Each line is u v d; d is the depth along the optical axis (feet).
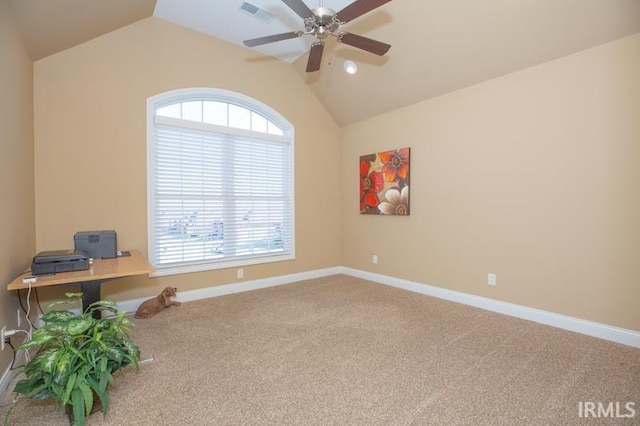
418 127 13.02
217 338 8.65
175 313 10.60
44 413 5.52
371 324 9.66
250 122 13.76
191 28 11.82
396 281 14.10
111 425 5.23
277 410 5.63
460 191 11.66
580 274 8.87
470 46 9.95
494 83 10.55
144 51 10.96
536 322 9.70
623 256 8.14
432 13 9.55
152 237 11.18
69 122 9.73
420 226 13.08
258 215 14.03
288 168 14.96
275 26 11.60
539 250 9.67
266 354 7.73
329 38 12.04
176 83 11.60
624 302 8.15
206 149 12.51
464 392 6.13
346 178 16.52
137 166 10.89
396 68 12.03
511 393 6.09
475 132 11.14
